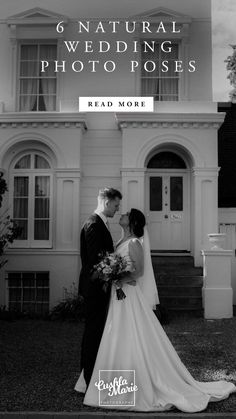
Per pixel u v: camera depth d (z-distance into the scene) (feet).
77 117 39.86
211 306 33.99
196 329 29.55
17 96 43.29
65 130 40.37
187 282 37.50
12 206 41.14
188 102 41.04
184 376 16.89
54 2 43.34
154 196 43.75
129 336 16.44
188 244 43.16
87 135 41.83
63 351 24.43
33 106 43.73
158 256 42.14
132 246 16.97
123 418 15.26
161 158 44.01
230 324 31.09
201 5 43.34
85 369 17.10
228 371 20.57
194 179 40.40
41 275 40.27
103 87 42.60
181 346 24.98
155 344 16.65
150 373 16.26
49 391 17.99
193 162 40.73
